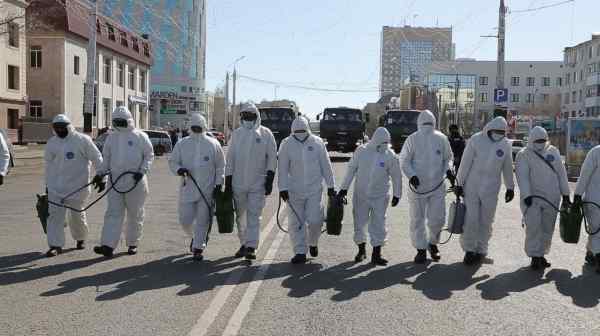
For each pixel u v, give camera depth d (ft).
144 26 205.87
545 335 17.22
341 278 23.71
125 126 27.66
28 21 129.18
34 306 19.45
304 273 24.48
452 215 26.68
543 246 26.48
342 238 32.86
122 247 29.78
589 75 272.10
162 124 271.69
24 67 136.36
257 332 17.10
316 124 143.43
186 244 30.60
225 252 28.76
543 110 313.94
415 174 26.78
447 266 26.22
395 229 36.04
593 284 23.20
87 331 17.04
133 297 20.59
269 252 28.94
